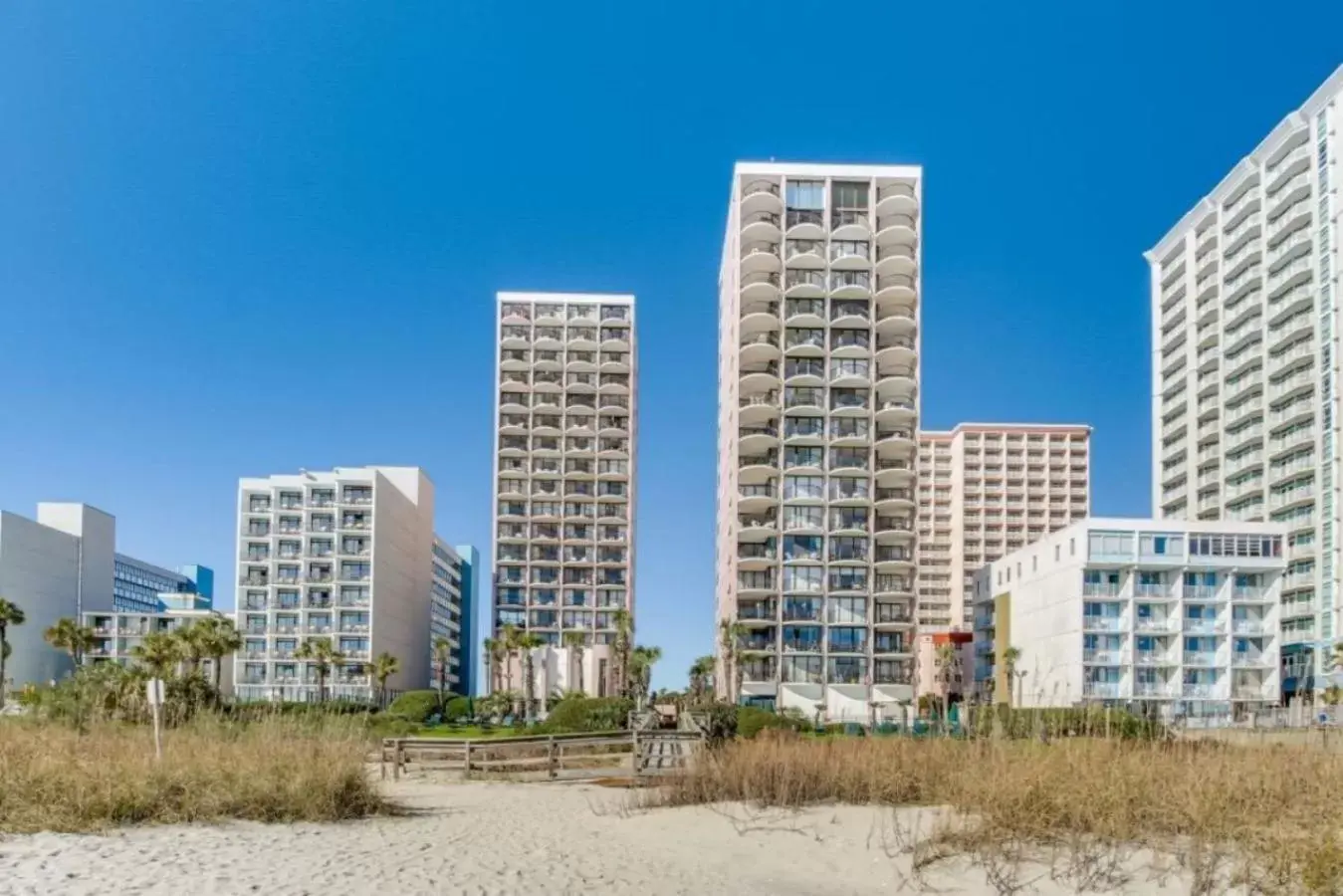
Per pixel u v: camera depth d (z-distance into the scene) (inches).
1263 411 3631.9
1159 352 4436.5
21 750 728.3
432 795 999.6
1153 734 839.1
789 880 529.3
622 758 1374.3
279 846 566.3
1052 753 706.2
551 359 4763.8
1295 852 484.1
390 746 1232.8
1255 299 3730.3
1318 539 3267.7
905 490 3430.1
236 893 430.6
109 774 668.7
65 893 425.1
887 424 3442.4
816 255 3432.6
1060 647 3083.2
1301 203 3511.3
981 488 6717.5
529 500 4635.8
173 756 735.7
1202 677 2962.6
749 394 3457.2
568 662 4010.8
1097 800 608.4
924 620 6786.4
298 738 820.6
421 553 5260.8
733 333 3560.5
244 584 4104.3
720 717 1708.9
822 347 3412.9
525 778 1218.6
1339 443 3221.0
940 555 6860.2
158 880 454.3
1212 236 4018.2
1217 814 566.6
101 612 4766.2
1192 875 506.6
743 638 3287.4
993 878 515.5
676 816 765.9
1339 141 3331.7
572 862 558.6
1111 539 2989.7
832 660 3257.9
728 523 3634.4
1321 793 610.5
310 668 3983.8
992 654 3673.7
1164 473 4355.3
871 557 3312.0
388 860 532.1
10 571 4409.5
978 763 756.0
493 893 453.4
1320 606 3213.6
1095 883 499.8
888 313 3511.3
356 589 4052.7
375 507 4121.6
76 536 5093.5
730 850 621.9
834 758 853.2
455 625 7327.8
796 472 3353.8
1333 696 2743.6
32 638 4569.4
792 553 3321.9
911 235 3469.5
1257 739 850.8
